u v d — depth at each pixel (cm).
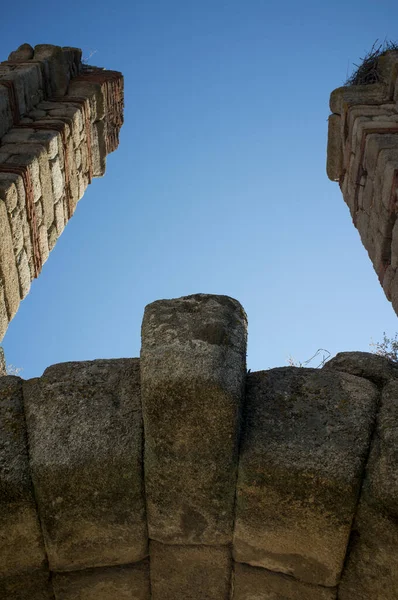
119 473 312
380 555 308
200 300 339
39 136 838
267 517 314
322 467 299
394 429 304
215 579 343
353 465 298
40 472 310
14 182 728
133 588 350
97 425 320
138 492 319
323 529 309
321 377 332
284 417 316
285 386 329
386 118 849
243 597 343
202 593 347
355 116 866
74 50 1052
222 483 311
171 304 339
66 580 344
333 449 303
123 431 317
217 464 307
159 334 316
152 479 313
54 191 845
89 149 978
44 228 811
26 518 319
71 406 329
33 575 340
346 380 331
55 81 970
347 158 910
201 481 312
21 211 748
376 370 344
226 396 291
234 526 324
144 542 337
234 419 296
